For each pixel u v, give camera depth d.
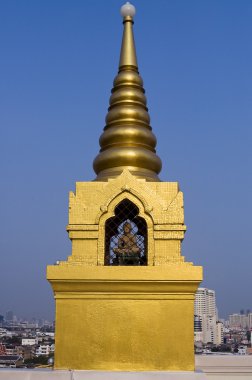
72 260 13.94
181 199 14.34
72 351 13.25
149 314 13.41
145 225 14.89
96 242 14.10
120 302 13.50
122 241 14.94
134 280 13.46
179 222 14.13
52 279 13.53
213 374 21.94
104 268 13.59
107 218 14.31
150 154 15.80
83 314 13.45
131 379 12.66
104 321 13.39
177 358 13.16
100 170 16.02
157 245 14.01
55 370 13.04
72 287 13.57
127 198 14.48
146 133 16.08
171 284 13.47
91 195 14.49
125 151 15.54
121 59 17.38
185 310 13.41
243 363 22.11
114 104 16.67
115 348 13.24
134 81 16.95
